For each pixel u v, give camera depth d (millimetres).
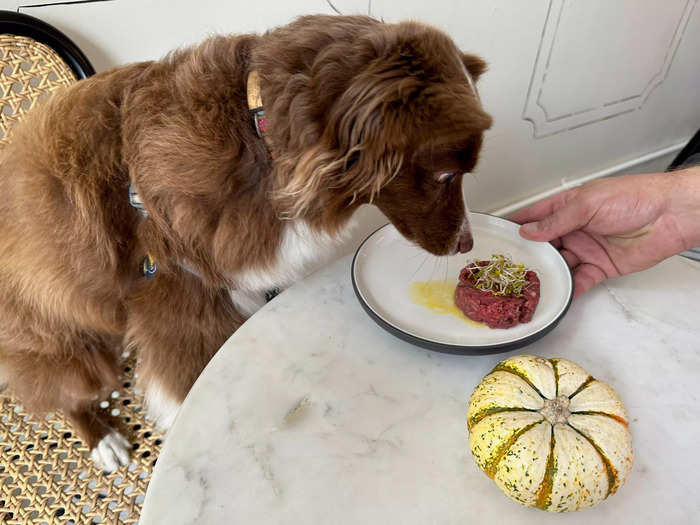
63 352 1292
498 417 691
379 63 815
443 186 989
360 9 1525
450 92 830
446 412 837
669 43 2307
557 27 1908
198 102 948
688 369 896
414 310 1009
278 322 982
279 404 839
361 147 830
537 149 2305
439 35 886
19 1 1164
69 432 1275
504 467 664
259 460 761
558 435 660
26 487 1138
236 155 974
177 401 1274
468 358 929
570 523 699
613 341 946
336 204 984
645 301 1033
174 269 1128
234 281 1157
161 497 714
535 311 992
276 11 1439
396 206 1026
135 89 1000
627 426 705
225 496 719
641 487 733
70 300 1151
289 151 897
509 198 2416
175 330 1192
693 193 1052
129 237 1094
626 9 2035
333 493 725
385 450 779
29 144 1031
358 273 1064
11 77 1142
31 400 1299
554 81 2084
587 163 2576
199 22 1364
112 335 1341
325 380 881
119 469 1182
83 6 1223
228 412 823
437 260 1124
